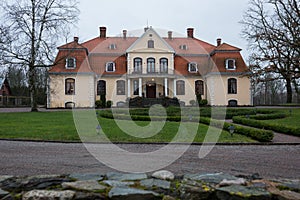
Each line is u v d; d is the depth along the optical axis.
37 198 2.78
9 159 5.33
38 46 18.61
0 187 3.06
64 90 25.78
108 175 3.48
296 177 4.09
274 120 13.09
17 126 10.63
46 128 10.02
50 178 3.35
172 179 3.30
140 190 2.92
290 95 29.27
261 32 17.62
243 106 26.55
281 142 7.51
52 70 25.64
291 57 15.91
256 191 2.85
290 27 15.66
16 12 18.14
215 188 2.95
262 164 4.98
